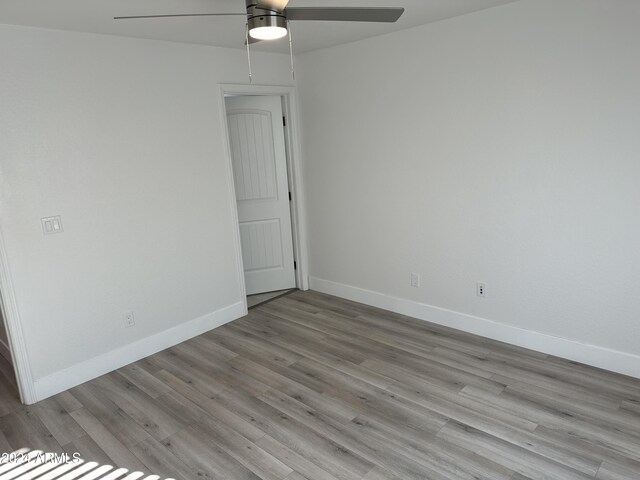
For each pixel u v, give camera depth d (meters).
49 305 3.14
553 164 3.09
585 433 2.51
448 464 2.34
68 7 2.54
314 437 2.61
